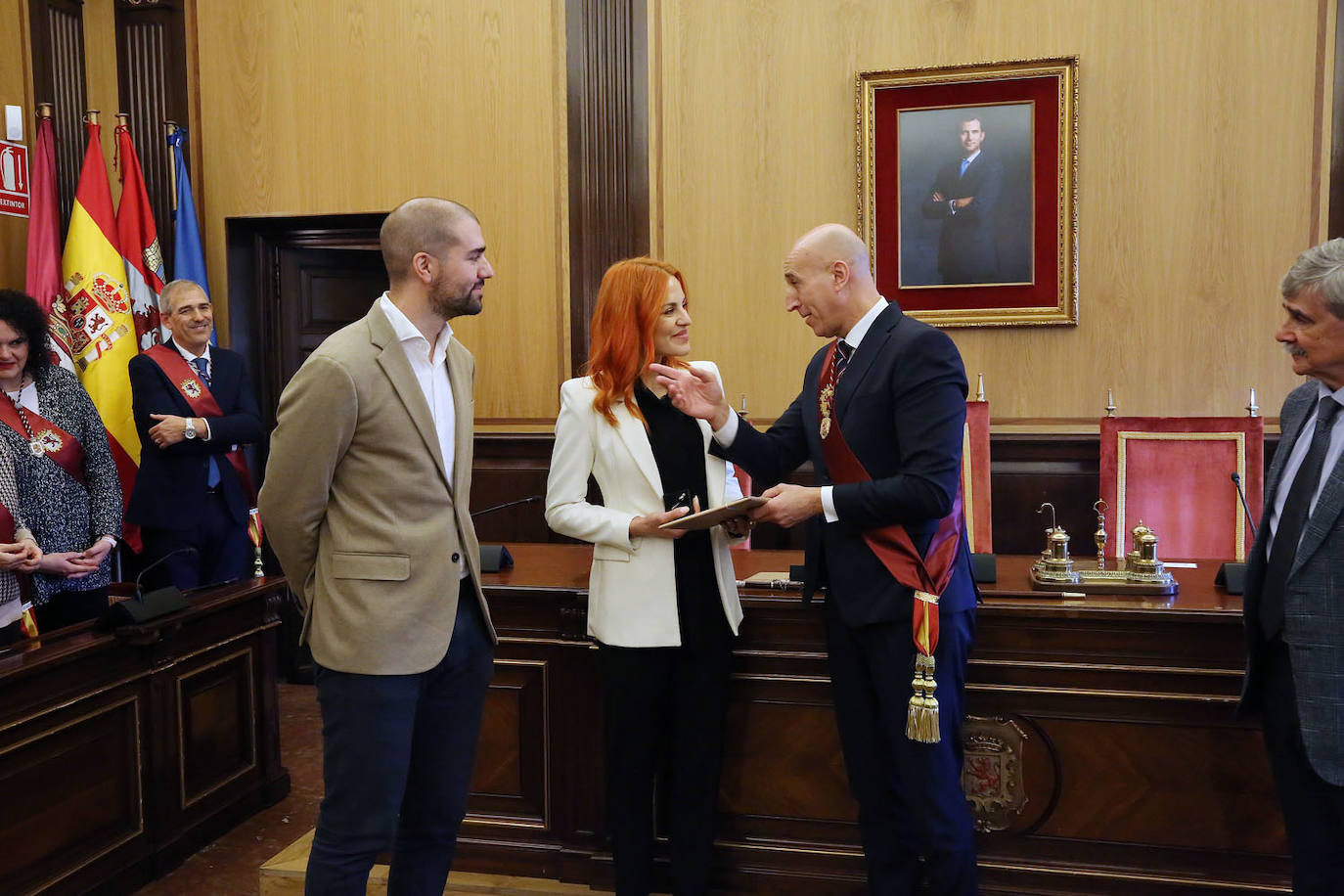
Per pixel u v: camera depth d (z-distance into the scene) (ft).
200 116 16.28
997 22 14.12
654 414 7.74
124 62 16.21
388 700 6.18
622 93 15.24
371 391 6.16
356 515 6.24
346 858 6.20
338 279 16.93
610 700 7.63
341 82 15.94
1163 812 7.75
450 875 8.84
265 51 16.07
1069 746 7.88
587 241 15.46
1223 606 7.64
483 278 6.54
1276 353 13.67
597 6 15.20
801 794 8.31
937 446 6.49
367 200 16.01
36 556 8.80
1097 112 13.94
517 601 8.66
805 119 14.78
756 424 15.21
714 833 7.88
